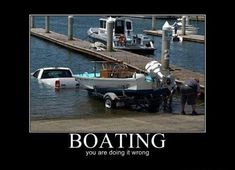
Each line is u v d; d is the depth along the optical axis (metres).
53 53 31.36
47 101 17.94
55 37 37.22
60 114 16.28
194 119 15.82
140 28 51.59
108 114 16.59
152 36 46.62
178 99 19.09
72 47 32.78
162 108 17.66
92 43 33.84
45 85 19.81
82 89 19.78
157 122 15.27
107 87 18.42
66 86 19.70
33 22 46.09
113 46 31.64
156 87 17.69
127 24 32.88
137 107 17.62
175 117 16.09
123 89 18.02
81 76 19.50
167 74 18.00
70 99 18.36
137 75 17.64
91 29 37.72
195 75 22.47
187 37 41.50
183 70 23.95
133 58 28.06
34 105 17.09
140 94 17.67
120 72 18.75
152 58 30.30
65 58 29.98
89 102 18.25
